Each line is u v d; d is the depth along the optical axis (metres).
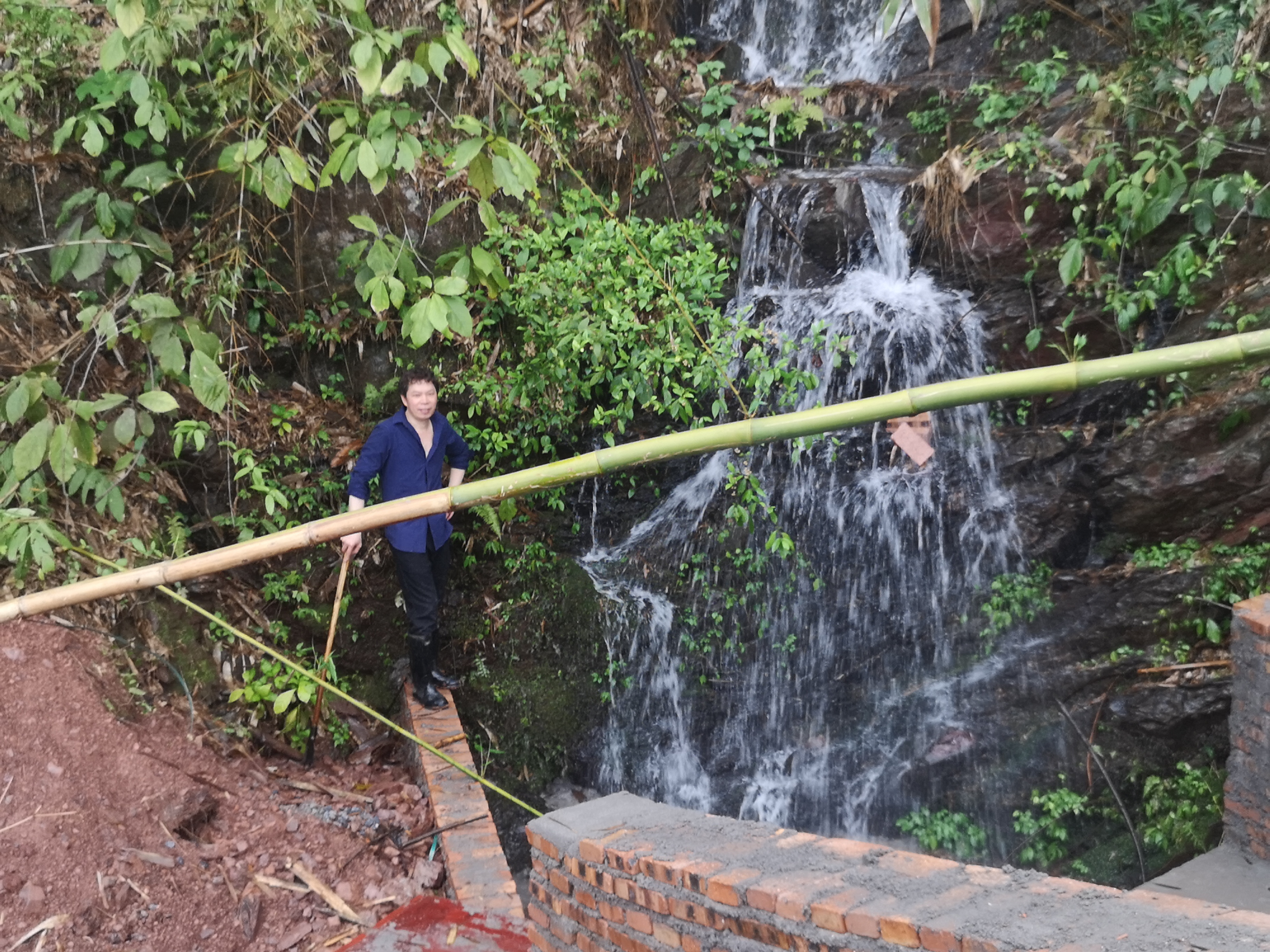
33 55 5.65
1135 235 6.32
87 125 5.08
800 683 6.94
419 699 5.72
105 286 5.86
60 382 5.51
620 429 6.37
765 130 7.81
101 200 4.98
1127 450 6.45
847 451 7.07
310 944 3.87
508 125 6.85
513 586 6.73
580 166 7.11
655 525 7.23
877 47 8.48
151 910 3.80
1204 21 6.25
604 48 7.38
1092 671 6.33
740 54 8.62
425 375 5.24
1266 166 6.05
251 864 4.21
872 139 7.94
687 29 8.47
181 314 5.29
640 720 6.71
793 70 8.83
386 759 5.62
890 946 2.29
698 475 7.27
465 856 4.35
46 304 5.75
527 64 7.00
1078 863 5.99
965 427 6.93
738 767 6.82
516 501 6.91
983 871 2.59
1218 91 5.84
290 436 6.33
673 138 7.45
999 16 7.85
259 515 6.11
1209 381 6.19
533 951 3.70
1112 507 6.54
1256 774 5.00
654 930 2.89
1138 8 6.89
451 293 4.20
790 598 7.01
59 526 5.14
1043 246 6.58
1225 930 2.10
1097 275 6.48
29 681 4.38
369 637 6.31
